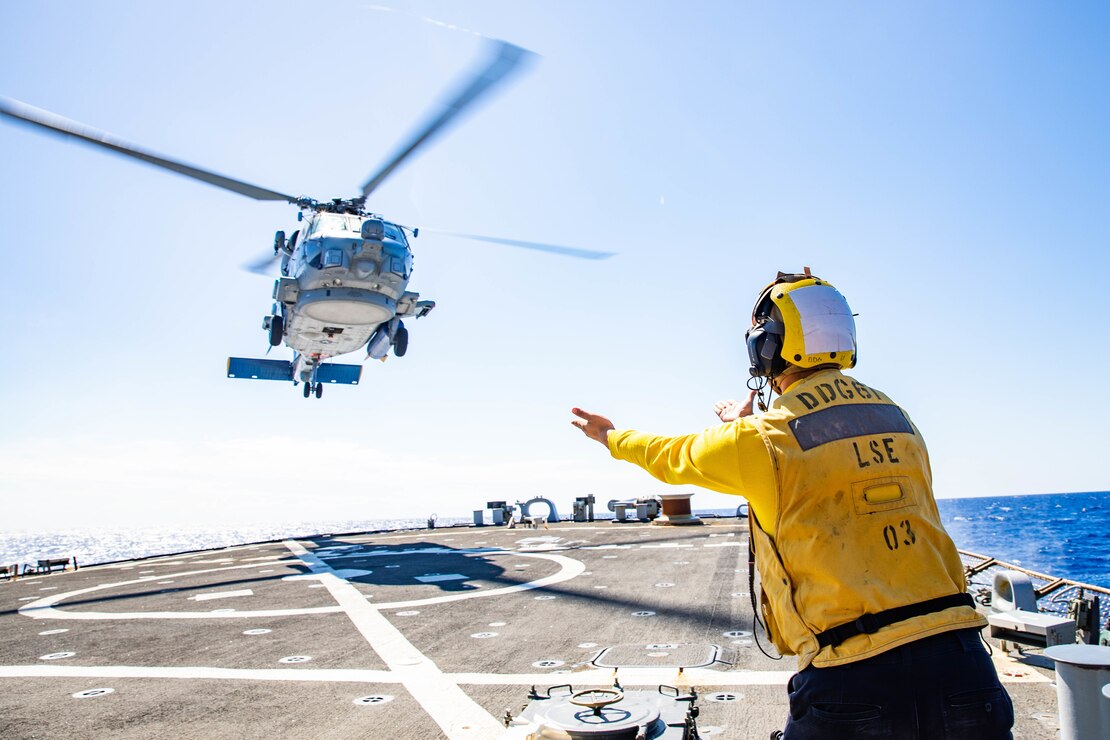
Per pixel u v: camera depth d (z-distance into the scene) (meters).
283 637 8.37
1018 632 5.54
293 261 19.25
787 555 2.25
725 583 10.58
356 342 22.28
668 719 2.97
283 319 22.72
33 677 6.92
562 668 6.50
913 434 2.46
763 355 2.64
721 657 6.59
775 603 2.34
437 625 8.70
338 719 5.34
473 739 4.82
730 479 2.29
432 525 30.30
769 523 2.30
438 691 5.95
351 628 8.73
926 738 1.98
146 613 10.55
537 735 2.87
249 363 29.64
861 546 2.17
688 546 15.99
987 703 2.01
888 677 2.01
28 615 11.03
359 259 17.95
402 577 13.27
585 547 17.34
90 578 16.33
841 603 2.12
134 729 5.28
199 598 11.84
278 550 21.61
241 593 12.20
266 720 5.38
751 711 5.11
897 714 1.99
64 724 5.45
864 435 2.31
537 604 9.77
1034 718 4.69
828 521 2.20
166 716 5.55
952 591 2.19
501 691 5.88
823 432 2.29
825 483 2.22
